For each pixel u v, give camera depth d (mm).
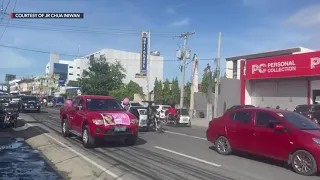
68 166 9664
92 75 43750
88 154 11430
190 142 15023
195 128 24984
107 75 43875
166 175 8562
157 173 8773
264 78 32000
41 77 125938
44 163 10195
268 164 10203
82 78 44062
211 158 11047
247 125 10883
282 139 9594
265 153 10156
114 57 89938
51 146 13078
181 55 37125
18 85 167125
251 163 10320
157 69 95688
